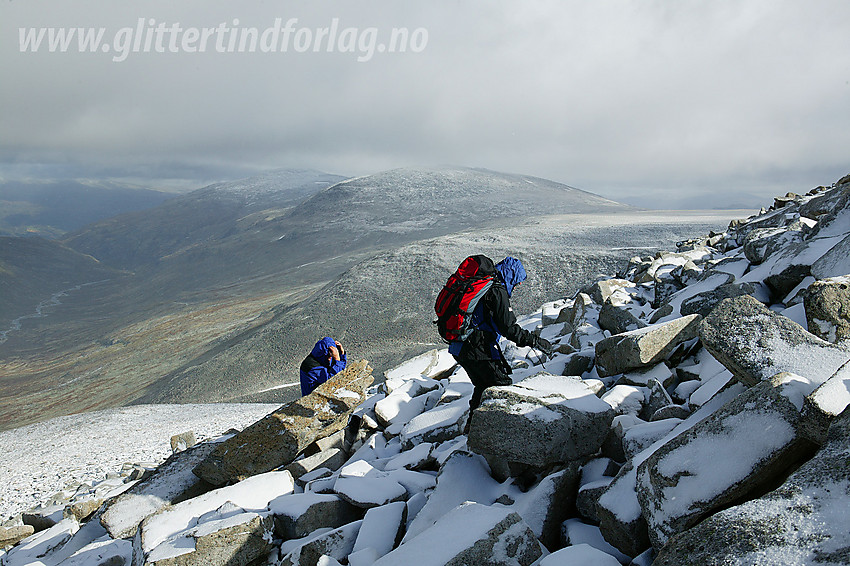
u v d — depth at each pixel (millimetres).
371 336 78375
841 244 5570
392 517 3912
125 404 85188
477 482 4051
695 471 2611
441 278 91812
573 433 3781
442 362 9102
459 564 2680
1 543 8047
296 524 4250
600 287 10766
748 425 2611
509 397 4035
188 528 4500
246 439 6023
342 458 6402
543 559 2742
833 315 3561
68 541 6168
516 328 4688
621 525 2951
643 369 5332
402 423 6719
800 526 1827
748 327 3455
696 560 1917
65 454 29828
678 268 10070
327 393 6316
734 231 14828
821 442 2375
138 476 11398
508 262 4918
